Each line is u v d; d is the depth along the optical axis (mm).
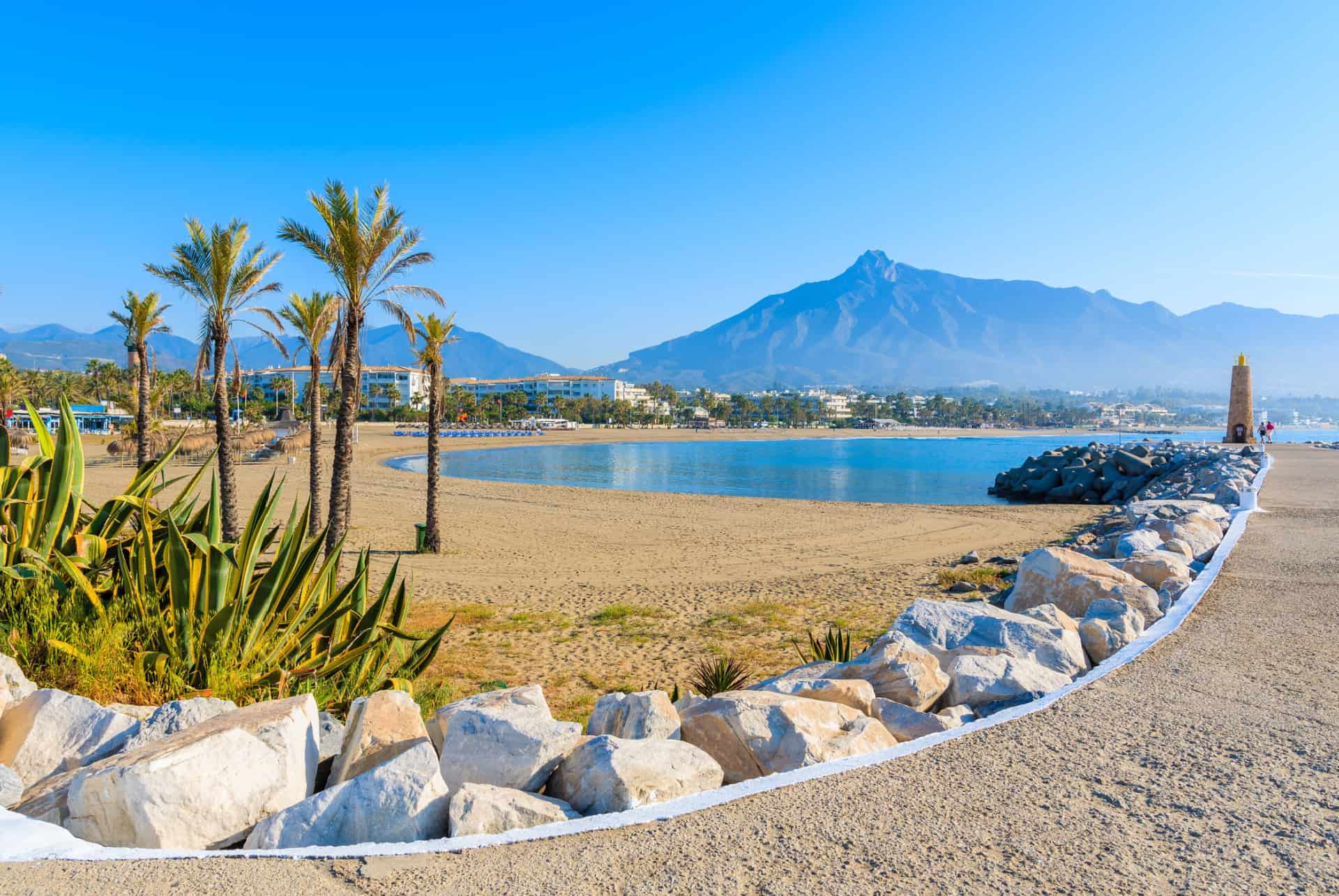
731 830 2980
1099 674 5020
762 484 55094
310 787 3641
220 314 18625
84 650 5355
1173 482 35531
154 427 52938
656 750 3551
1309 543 10547
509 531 25547
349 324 15805
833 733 4039
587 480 57750
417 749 3344
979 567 17562
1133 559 8219
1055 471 44531
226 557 5734
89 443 68000
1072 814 3115
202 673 5613
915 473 67500
